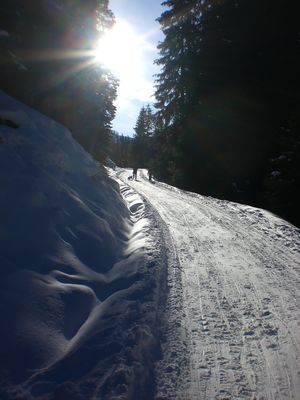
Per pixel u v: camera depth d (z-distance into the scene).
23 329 3.89
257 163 19.00
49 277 4.88
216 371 4.03
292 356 4.39
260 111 19.28
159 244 8.14
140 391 3.57
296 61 18.78
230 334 4.81
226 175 19.56
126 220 10.06
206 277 6.75
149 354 4.17
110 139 14.29
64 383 3.46
